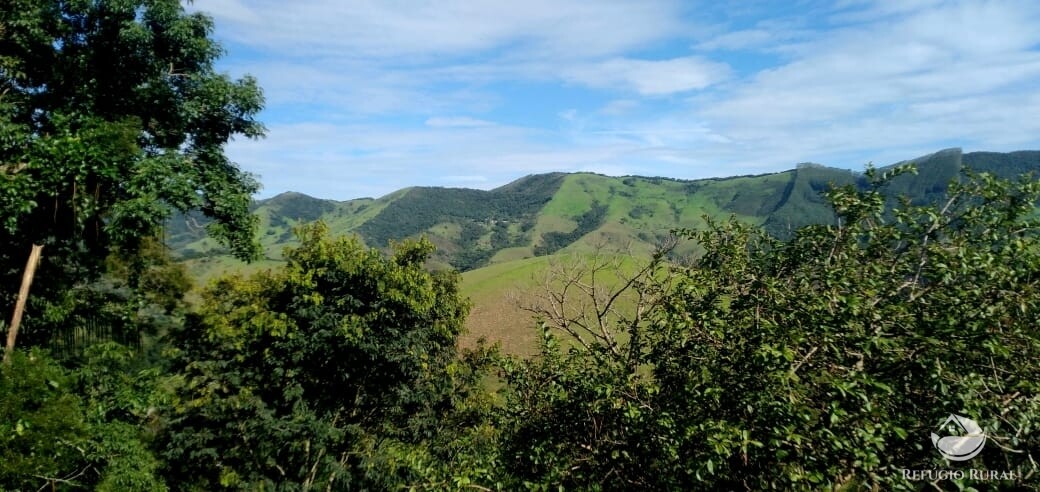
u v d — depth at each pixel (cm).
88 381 1008
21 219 1021
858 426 410
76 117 1071
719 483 473
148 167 1090
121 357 1127
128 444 968
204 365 1316
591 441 580
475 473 534
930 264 562
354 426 1384
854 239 628
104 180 1065
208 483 1350
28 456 754
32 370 787
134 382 1072
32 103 1103
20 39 1030
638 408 515
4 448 720
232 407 1278
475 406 1503
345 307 1348
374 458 1346
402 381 1441
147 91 1205
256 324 1307
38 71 1105
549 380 607
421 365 1402
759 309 529
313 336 1296
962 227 615
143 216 1045
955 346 422
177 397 1321
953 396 413
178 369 1402
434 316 1543
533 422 606
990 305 484
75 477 862
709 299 565
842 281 514
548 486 520
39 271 1199
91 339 1439
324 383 1433
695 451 457
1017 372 437
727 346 506
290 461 1438
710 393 451
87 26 1154
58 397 820
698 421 459
